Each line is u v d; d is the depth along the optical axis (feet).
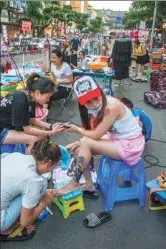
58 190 8.14
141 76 31.58
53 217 8.25
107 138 8.82
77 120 17.01
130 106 11.71
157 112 19.34
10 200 6.64
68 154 8.99
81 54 25.81
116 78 25.94
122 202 9.02
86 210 8.62
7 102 8.75
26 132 8.86
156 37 58.44
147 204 8.83
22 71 18.01
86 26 173.17
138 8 81.61
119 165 8.36
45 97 8.58
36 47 38.52
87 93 7.45
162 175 9.03
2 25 12.10
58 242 7.34
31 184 6.23
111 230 7.84
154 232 7.82
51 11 110.63
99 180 9.58
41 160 6.35
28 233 7.41
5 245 7.19
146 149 13.14
